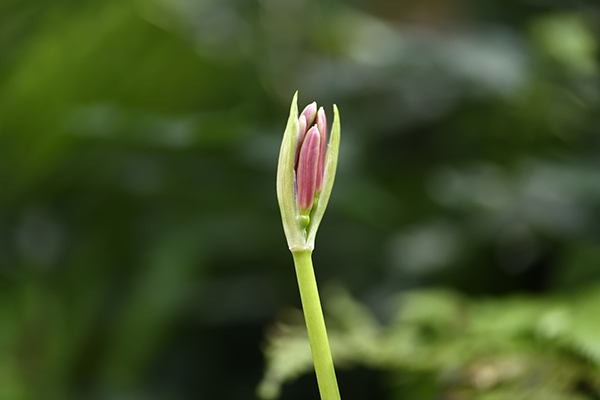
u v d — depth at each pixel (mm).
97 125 1093
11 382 1171
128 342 1169
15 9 1225
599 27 1342
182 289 1203
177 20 1350
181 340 1303
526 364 625
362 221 1243
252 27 1556
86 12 1225
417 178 1312
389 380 846
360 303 1163
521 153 1232
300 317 1199
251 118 1441
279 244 1330
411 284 1140
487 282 1128
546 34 1192
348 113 1391
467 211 1164
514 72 1127
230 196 1228
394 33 1509
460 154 1297
